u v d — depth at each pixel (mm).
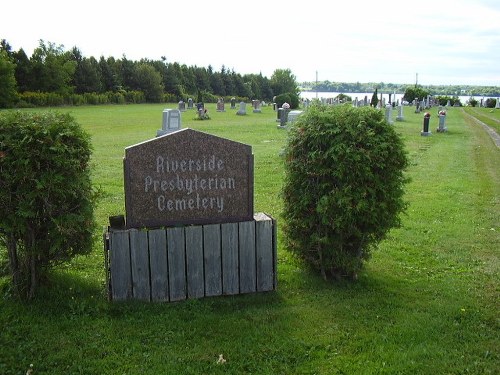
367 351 4688
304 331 5031
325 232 6074
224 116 40656
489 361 4543
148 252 5457
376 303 5699
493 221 9438
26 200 4898
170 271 5547
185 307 5457
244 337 4887
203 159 5699
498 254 7574
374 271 6770
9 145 4812
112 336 4797
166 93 79188
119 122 32906
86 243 5461
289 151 6191
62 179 4945
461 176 14383
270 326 5105
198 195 5754
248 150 5832
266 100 96750
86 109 53125
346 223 5910
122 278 5418
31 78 60875
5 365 4293
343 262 6133
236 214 5918
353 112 6035
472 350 4715
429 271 6867
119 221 5730
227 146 5762
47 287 5543
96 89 68812
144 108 56781
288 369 4398
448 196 11641
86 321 5043
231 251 5742
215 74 89125
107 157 16375
